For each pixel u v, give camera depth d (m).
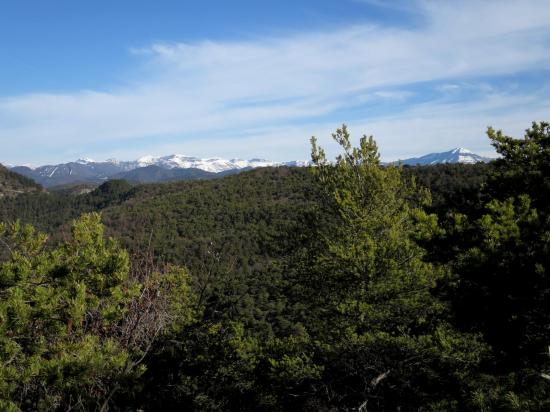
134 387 7.77
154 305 8.11
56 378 5.14
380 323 9.05
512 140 6.59
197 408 9.37
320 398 9.12
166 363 9.62
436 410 5.59
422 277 8.58
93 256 6.70
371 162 10.95
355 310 9.02
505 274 4.70
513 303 4.69
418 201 10.66
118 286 6.89
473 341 6.90
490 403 4.77
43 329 5.87
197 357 9.85
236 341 10.01
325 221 11.25
